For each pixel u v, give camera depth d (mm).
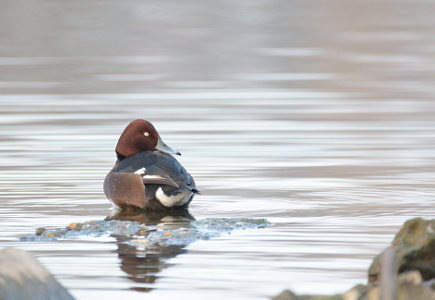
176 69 28969
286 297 6246
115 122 18984
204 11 46344
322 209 11094
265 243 9141
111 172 11758
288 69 28844
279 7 47500
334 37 37406
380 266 6840
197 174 13758
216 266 8164
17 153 15430
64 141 16641
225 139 16969
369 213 10789
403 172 13711
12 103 21906
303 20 42875
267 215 10742
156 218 10797
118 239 9406
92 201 11875
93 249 8922
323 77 26969
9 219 10609
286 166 14336
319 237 9422
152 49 34219
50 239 9438
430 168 14008
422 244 6898
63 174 13672
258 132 17766
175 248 8938
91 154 15359
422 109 20859
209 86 25141
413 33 38156
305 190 12430
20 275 6316
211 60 31344
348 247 8945
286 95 23375
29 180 13195
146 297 7145
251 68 29141
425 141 16656
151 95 23328
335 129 18125
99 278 7762
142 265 8227
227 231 9773
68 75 27422
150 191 11211
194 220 10531
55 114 20156
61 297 6410
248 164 14531
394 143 16469
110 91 24078
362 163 14523
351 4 48406
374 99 22562
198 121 19219
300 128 18281
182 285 7508
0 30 38844
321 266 8156
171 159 11688
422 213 10750
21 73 27844
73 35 37875
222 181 13203
